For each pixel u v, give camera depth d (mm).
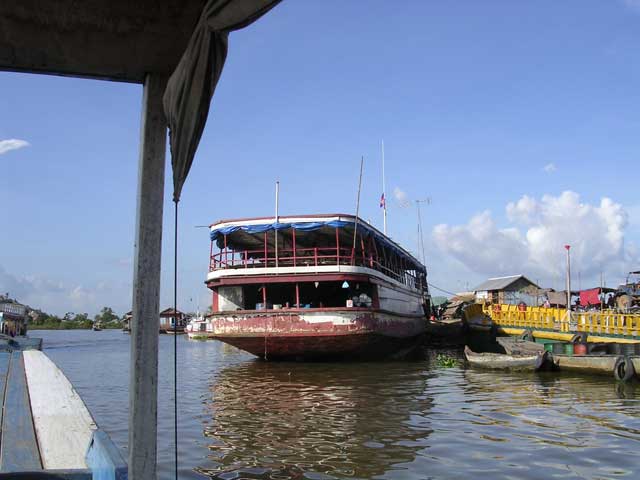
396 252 33375
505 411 13609
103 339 77562
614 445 10172
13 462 5430
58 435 6406
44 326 155500
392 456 9461
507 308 38312
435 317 58125
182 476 8422
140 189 3918
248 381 20094
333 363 25984
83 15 3574
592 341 26750
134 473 3650
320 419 12664
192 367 27531
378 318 25922
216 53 3273
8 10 3496
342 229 25797
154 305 3830
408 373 22109
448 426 11828
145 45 3838
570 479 8234
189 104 3502
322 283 28047
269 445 10273
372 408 14055
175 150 3746
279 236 27750
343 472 8586
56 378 11000
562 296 54750
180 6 3498
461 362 27234
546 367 22297
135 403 3715
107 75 4207
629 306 44188
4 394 9141
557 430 11445
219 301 25875
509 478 8289
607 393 16766
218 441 10641
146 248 3852
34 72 4219
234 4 2869
